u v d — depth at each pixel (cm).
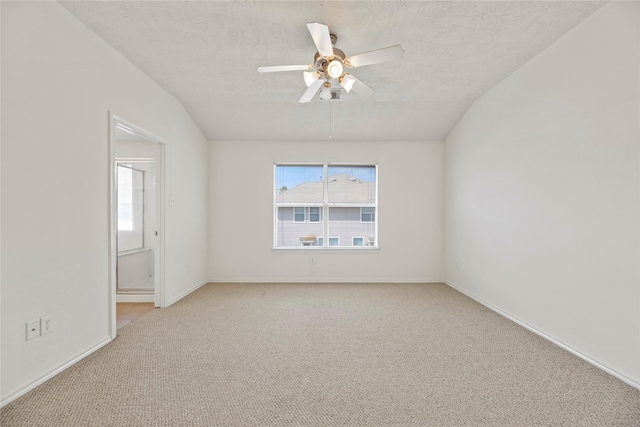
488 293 371
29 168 195
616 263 212
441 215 504
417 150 503
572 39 247
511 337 281
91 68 247
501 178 344
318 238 511
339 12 235
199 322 318
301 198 510
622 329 208
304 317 335
